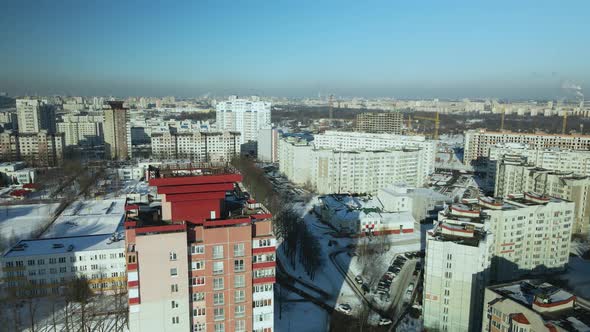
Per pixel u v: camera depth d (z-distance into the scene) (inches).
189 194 4180.6
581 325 4675.2
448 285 6574.8
